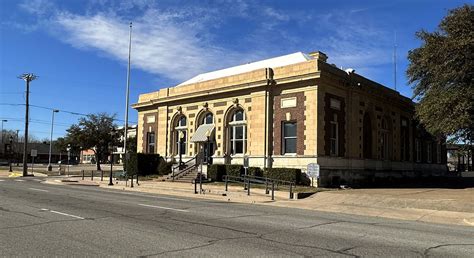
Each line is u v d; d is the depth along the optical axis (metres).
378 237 10.64
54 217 12.96
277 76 32.62
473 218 15.79
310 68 30.52
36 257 7.77
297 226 12.23
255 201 21.58
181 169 37.06
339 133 32.00
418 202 19.70
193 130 38.50
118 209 15.43
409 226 13.33
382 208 18.91
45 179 42.31
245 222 12.79
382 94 37.50
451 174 57.06
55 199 18.92
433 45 26.45
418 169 45.53
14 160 117.06
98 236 9.88
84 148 64.88
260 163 32.50
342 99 32.72
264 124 32.56
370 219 15.16
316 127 29.75
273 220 13.48
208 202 19.97
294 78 31.02
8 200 18.12
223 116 35.81
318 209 18.62
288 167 31.02
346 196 22.59
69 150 64.00
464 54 25.25
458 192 25.33
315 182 29.56
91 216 13.32
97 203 17.48
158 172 39.28
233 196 23.75
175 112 40.44
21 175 51.47
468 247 9.56
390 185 34.16
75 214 13.74
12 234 10.06
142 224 11.86
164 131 41.31
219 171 33.22
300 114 30.84
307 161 29.98
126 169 36.16
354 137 33.44
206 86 37.62
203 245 9.03
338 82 31.88
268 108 32.62
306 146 30.20
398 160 40.62
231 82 35.47
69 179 40.72
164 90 41.88
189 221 12.69
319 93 30.19
